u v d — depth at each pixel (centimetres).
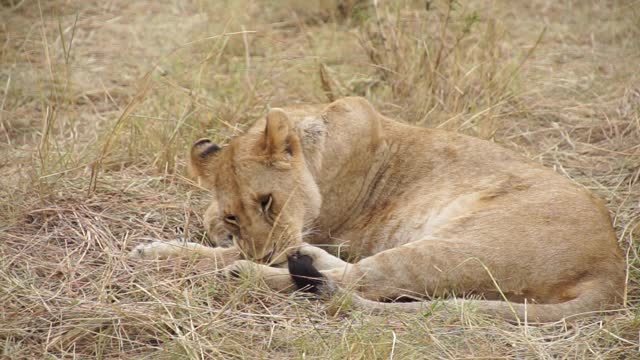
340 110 1091
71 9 1945
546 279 945
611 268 950
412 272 960
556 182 1023
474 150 1088
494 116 1409
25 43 1698
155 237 1092
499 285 952
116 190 1185
